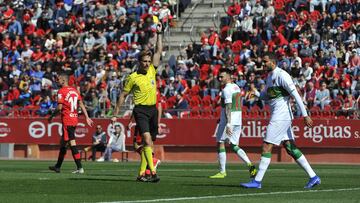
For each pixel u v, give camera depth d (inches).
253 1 3964.1
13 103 3754.9
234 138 1918.1
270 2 3922.2
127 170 2247.8
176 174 2052.2
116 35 4045.3
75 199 1237.7
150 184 1569.9
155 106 1649.9
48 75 3848.4
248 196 1293.1
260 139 3280.0
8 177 1801.2
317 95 3319.4
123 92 1652.3
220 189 1444.4
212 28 3959.2
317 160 3267.7
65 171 2153.1
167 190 1412.4
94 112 3472.0
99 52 3922.2
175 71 3727.9
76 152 2022.6
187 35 4114.2
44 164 2721.5
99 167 2485.2
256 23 3846.0
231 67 3548.2
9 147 3545.8
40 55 4045.3
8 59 4079.7
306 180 1772.9
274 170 2335.1
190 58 3809.1
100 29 4079.7
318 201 1216.2
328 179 1841.8
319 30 3718.0
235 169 2426.2
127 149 3405.5
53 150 3528.5
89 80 3720.5
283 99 1454.2
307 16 3818.9
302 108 1433.3
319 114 3262.8
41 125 3513.8
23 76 3821.4
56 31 4224.9
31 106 3668.8
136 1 4242.1
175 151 3403.1
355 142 3208.7
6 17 4347.9
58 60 3954.2
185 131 3361.2
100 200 1219.9
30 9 4384.8
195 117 3385.8
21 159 3346.5
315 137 3243.1
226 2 4210.1
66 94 2020.2
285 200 1225.4
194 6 4244.6
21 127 3533.5
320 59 3506.4
